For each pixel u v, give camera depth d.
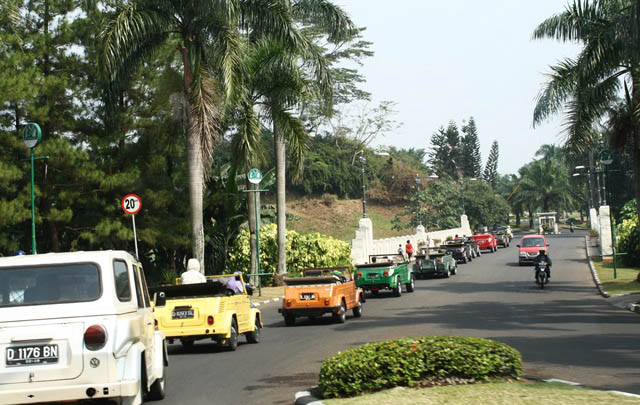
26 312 7.78
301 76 30.91
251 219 31.78
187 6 23.73
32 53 26.47
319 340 16.67
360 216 98.75
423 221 88.12
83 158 26.80
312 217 96.44
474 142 150.12
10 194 26.25
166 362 11.20
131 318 8.22
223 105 24.53
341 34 28.81
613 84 27.53
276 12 25.75
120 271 8.64
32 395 7.56
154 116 29.70
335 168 102.69
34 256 8.29
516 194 128.12
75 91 27.69
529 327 17.02
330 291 20.47
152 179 29.77
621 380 9.91
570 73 29.34
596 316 19.25
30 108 25.56
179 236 30.70
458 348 9.45
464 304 24.34
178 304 15.12
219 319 15.06
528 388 8.81
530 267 44.66
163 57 29.72
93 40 27.64
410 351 9.37
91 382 7.65
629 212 56.75
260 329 18.33
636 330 15.91
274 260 35.97
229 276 16.89
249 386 10.91
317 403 8.77
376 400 8.51
